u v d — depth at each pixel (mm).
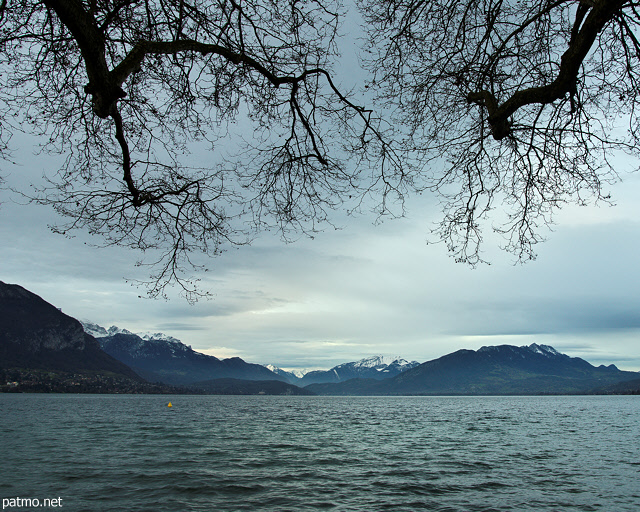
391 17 6020
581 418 59844
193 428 39688
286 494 13812
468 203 6480
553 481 15906
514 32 5246
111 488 14406
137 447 25484
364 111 5863
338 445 27250
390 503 12750
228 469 18219
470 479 16266
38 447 24828
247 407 105188
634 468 18844
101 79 4059
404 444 27938
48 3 3451
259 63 5367
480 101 5645
